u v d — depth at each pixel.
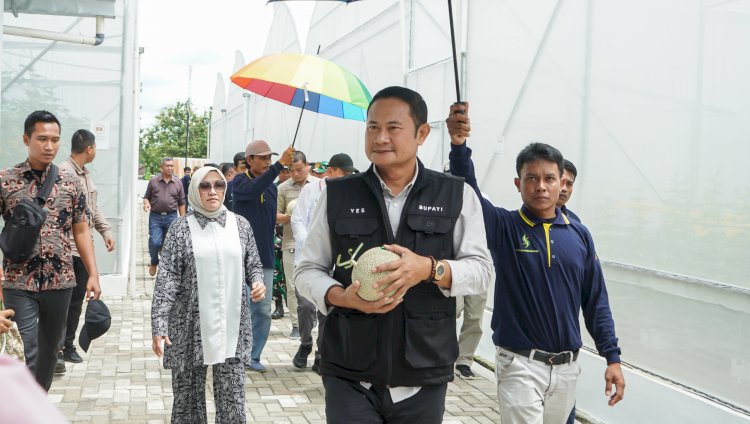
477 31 8.24
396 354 2.62
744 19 4.47
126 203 11.48
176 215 13.12
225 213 4.61
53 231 4.57
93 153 7.35
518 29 7.31
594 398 5.78
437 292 2.65
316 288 2.64
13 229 4.32
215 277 4.39
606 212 5.86
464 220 2.74
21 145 10.37
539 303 3.46
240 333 4.50
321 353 2.76
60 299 4.63
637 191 5.48
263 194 6.59
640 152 5.45
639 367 5.44
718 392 4.63
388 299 2.44
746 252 4.43
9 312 3.54
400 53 10.72
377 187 2.70
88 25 10.66
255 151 6.51
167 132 52.22
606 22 5.88
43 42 10.45
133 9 10.97
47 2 7.39
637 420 5.27
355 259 2.64
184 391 4.41
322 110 6.85
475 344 6.96
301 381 6.71
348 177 2.77
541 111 6.88
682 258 5.00
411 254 2.47
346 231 2.66
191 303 4.36
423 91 9.88
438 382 2.67
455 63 3.29
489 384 6.78
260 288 4.59
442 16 9.28
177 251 4.40
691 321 4.89
